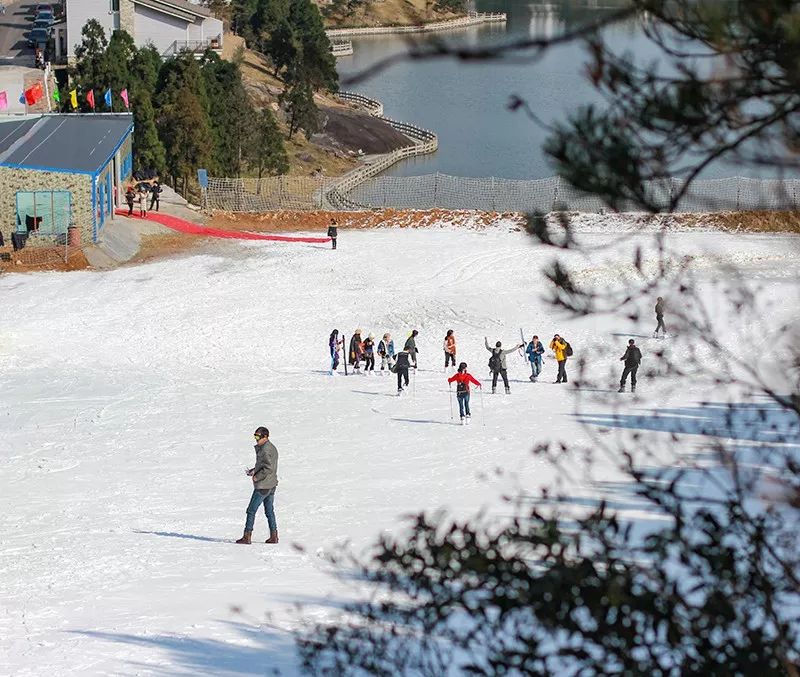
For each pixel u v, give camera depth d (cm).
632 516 2500
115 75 11562
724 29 789
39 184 8706
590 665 1020
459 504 3509
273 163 12419
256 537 3312
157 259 8869
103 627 2419
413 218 10212
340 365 6562
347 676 1295
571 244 984
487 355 6662
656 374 1076
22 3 18950
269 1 16400
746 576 1020
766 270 7775
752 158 851
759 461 1049
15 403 5559
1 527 3541
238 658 2131
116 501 3859
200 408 5431
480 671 1091
